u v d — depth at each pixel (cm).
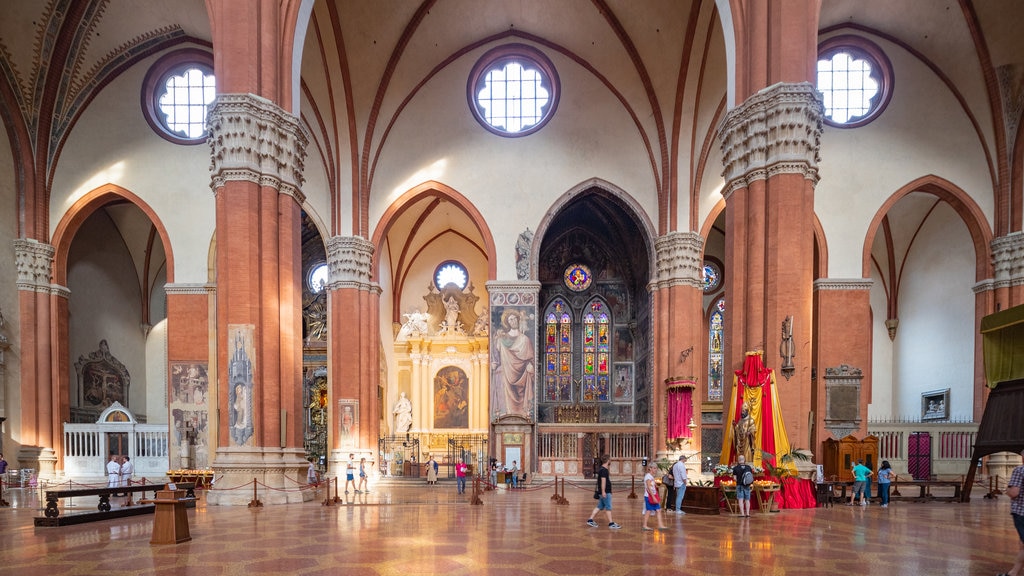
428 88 2833
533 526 1173
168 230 2686
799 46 1466
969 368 2858
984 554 873
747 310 1477
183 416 2588
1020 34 2323
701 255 2694
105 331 3198
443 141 2827
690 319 2650
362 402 2672
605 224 3691
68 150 2678
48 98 2583
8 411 2475
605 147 2831
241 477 1462
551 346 3797
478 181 2822
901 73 2609
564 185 2820
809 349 1415
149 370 3472
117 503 1662
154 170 2709
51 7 2381
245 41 1536
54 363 2581
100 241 3198
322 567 778
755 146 1479
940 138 2575
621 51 2683
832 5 2473
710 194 2691
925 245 3161
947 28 2436
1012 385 1628
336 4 2327
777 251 1427
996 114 2486
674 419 2539
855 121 2602
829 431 2408
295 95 1662
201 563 805
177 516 966
